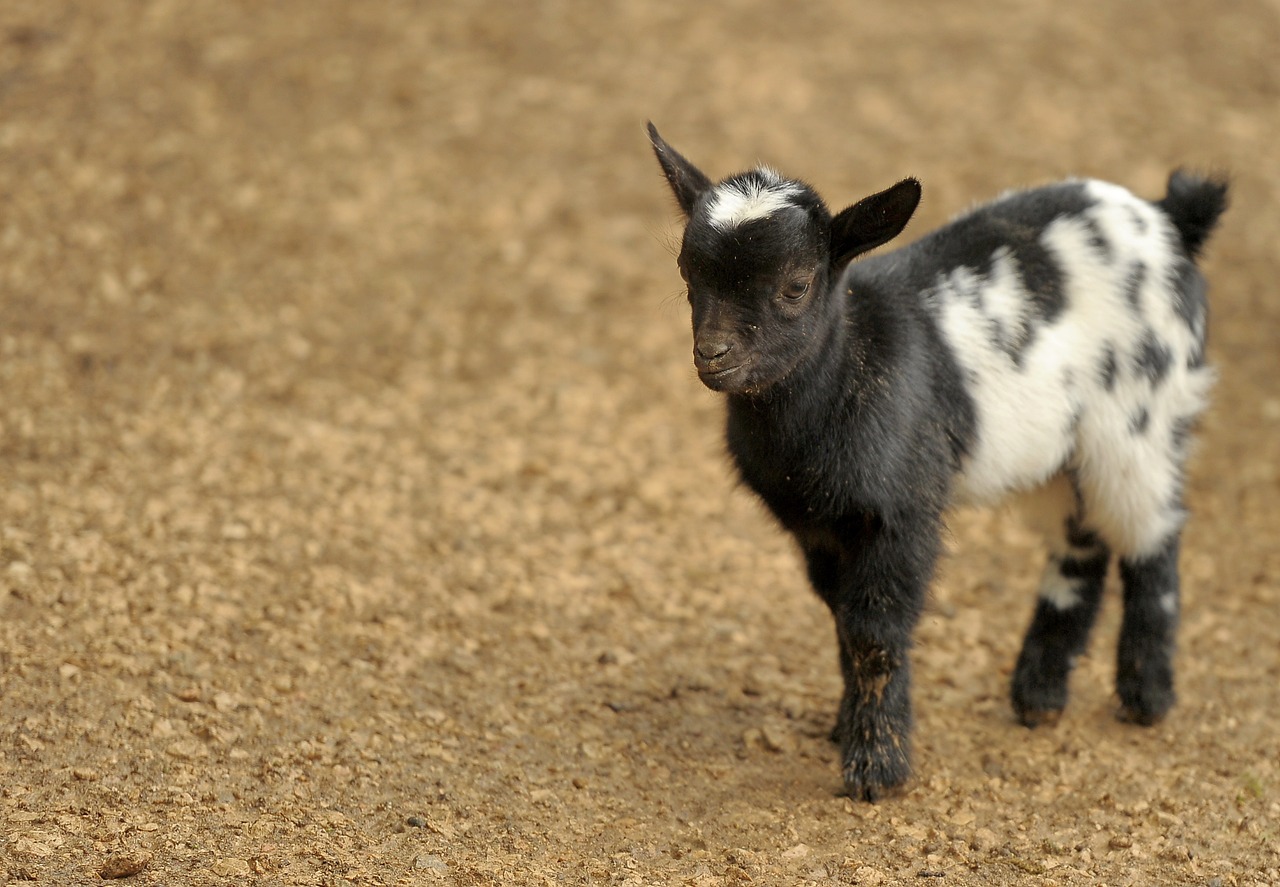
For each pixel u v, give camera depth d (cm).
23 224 1644
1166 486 1059
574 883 835
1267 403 1611
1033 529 1148
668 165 969
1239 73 2270
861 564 961
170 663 1038
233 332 1562
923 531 959
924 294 995
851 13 2342
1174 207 1066
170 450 1361
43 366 1449
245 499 1303
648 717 1070
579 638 1175
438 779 949
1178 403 1058
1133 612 1091
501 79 2080
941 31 2311
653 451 1497
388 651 1106
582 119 2014
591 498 1405
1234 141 2080
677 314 1711
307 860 827
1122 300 1020
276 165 1830
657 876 852
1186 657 1206
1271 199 1966
